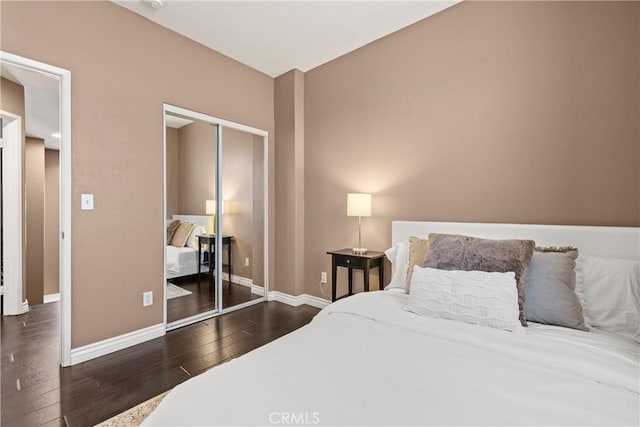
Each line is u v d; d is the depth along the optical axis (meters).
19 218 3.03
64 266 2.05
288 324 2.87
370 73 2.91
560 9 1.93
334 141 3.21
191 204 2.94
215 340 2.50
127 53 2.38
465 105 2.33
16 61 1.88
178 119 2.85
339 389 0.91
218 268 3.13
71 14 2.10
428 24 2.52
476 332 1.33
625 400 0.89
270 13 2.46
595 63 1.82
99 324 2.21
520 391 0.92
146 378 1.92
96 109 2.21
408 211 2.65
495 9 2.19
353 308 1.69
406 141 2.66
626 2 1.72
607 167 1.78
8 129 2.87
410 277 2.03
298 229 3.47
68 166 2.07
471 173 2.30
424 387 0.94
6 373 1.97
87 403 1.66
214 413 0.80
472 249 1.70
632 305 1.45
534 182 2.03
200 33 2.73
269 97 3.59
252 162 3.45
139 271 2.44
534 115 2.03
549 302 1.48
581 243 1.80
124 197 2.35
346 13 2.47
